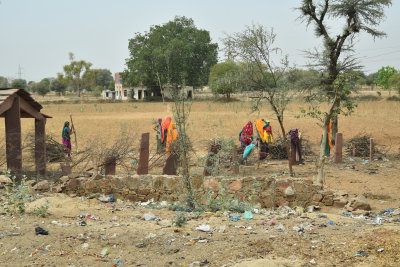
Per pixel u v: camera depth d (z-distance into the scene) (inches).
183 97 354.9
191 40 3395.7
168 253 213.3
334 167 586.9
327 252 200.2
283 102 481.7
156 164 528.1
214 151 460.8
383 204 385.1
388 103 1683.1
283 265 184.9
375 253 195.6
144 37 3422.7
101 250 217.8
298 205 347.3
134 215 301.9
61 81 4842.5
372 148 647.8
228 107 1701.5
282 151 658.2
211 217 294.7
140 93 3567.9
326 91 650.2
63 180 392.2
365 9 772.0
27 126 1128.2
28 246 220.1
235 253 207.0
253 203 351.6
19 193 353.1
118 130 1032.8
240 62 487.2
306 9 770.2
